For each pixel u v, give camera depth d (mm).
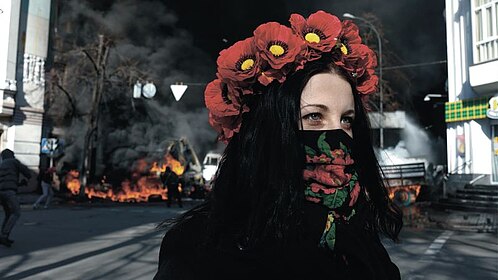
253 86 1015
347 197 966
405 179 16875
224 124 1025
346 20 1094
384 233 1235
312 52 987
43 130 23844
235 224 943
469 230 11250
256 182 946
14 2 20375
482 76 14656
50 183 16172
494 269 6387
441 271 6230
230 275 859
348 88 1040
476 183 15797
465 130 16609
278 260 876
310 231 927
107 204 19391
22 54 21188
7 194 7570
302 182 932
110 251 7449
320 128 998
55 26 24500
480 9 15102
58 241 8469
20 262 6438
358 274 941
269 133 960
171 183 18453
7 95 20094
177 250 911
